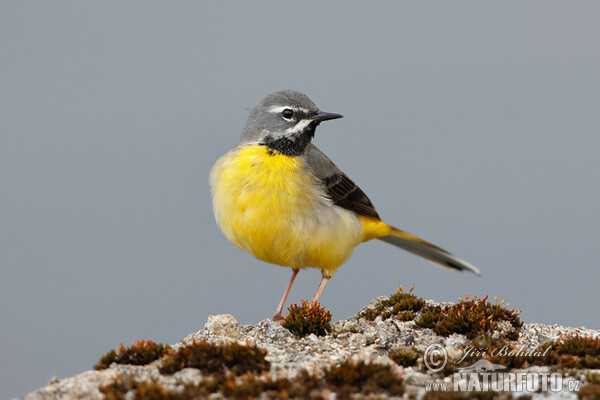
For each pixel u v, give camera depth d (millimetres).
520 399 9633
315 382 9844
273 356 12016
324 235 14328
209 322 14375
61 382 10367
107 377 10570
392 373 10227
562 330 14070
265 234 14000
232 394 9391
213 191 14648
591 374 10547
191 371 10633
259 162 13953
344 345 13336
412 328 14031
